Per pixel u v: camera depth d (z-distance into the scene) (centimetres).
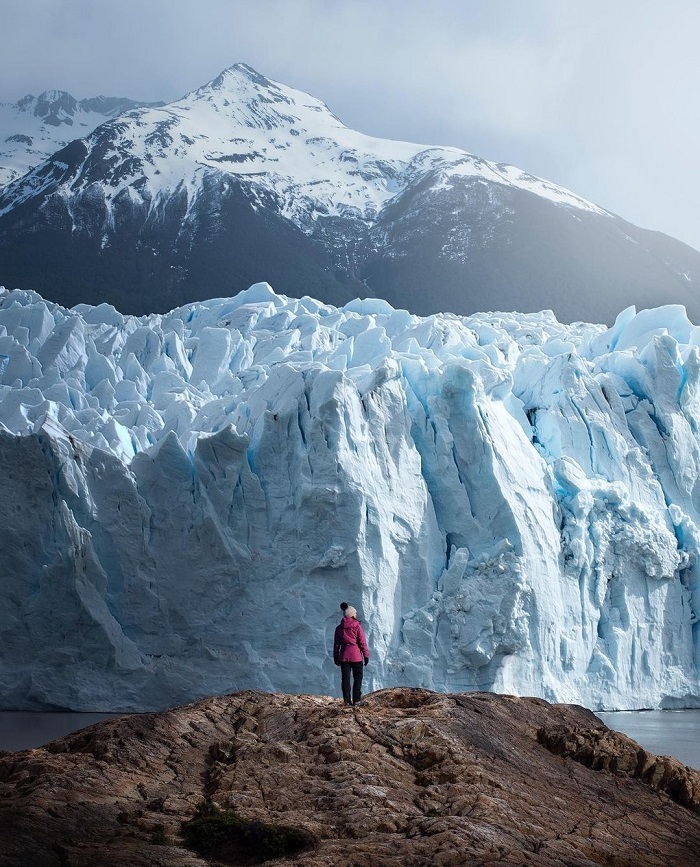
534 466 5450
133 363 6538
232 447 4894
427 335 6650
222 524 4862
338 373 4966
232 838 1703
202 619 4775
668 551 5516
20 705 4581
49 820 1709
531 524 5212
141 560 4775
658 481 5816
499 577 5006
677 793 2173
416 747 2062
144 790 1900
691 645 5641
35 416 5522
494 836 1741
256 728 2227
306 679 4712
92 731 2122
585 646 5331
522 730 2275
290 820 1777
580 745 2225
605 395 5938
